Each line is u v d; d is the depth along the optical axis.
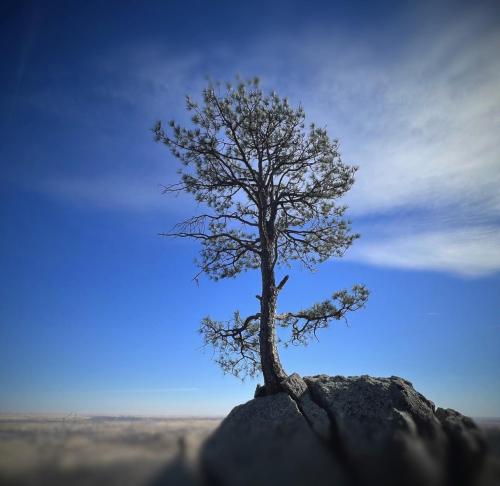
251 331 14.33
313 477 3.08
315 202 14.77
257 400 11.02
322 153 14.04
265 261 13.70
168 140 13.54
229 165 14.39
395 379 11.91
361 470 3.24
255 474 3.03
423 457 3.50
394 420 9.83
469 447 3.77
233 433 3.97
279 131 13.81
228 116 13.45
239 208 15.47
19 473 2.75
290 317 14.12
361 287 13.78
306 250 15.38
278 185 14.48
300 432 4.16
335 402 10.74
